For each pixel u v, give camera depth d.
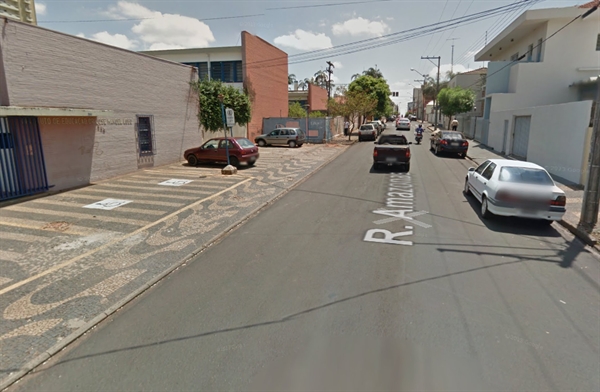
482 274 5.26
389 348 3.54
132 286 4.96
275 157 20.39
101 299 4.60
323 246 6.44
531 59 25.78
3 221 7.88
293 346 3.59
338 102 36.62
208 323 4.03
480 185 8.84
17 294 4.72
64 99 11.03
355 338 3.71
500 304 4.40
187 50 28.66
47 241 6.68
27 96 9.88
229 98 20.89
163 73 15.99
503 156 20.50
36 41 10.05
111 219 8.09
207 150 15.98
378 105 49.94
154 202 9.68
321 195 10.77
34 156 10.25
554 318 4.10
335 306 4.35
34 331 3.91
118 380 3.17
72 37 11.19
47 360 3.46
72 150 11.50
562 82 23.66
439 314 4.15
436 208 9.14
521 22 24.00
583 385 3.06
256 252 6.21
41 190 10.52
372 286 4.86
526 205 7.35
